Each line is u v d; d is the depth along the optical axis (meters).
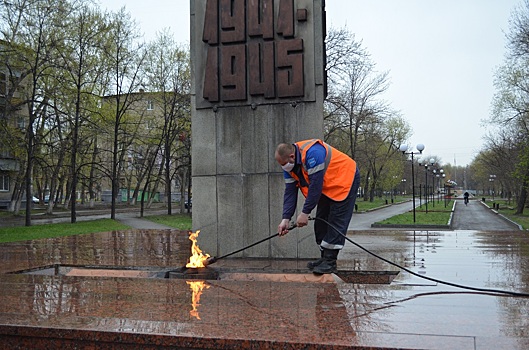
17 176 33.12
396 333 2.98
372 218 32.94
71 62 26.33
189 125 36.66
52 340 3.13
